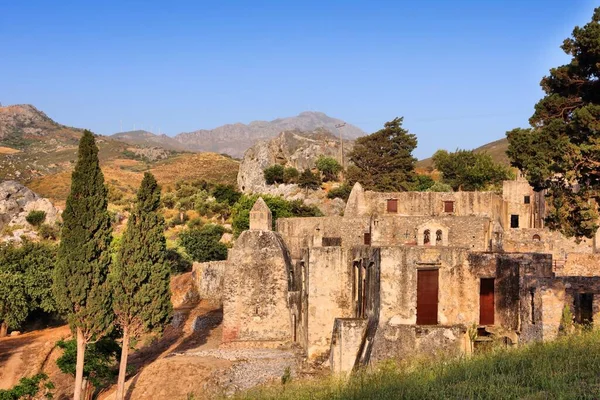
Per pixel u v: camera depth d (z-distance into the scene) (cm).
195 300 7881
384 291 3778
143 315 4697
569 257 4944
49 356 6062
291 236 7394
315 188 12619
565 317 3319
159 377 4766
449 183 12062
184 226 12550
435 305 3803
